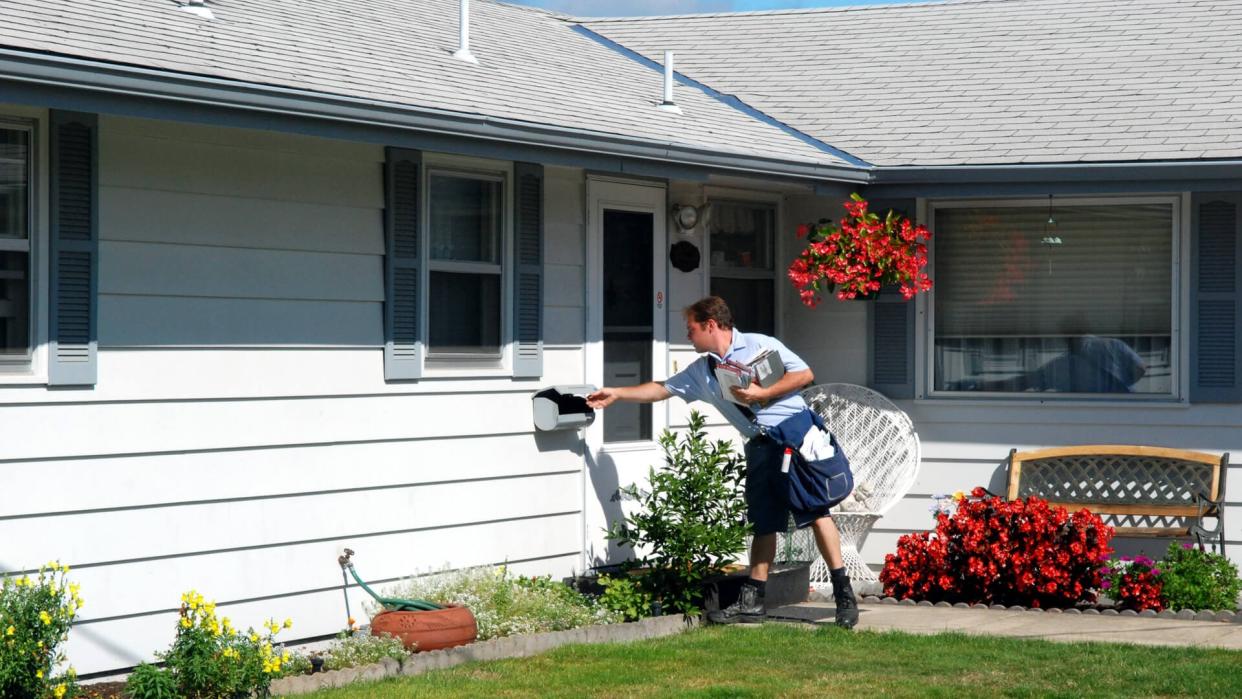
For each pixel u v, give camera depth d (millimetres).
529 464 9180
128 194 7102
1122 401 10648
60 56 6164
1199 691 6750
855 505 10391
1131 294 10742
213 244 7473
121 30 7035
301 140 7883
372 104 7324
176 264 7305
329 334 8031
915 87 12133
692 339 8656
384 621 7609
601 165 8727
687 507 8750
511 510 9062
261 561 7715
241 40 7730
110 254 7027
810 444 8367
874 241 10328
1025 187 10305
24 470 6707
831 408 10938
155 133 7211
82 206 6879
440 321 8664
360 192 8203
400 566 8406
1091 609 9078
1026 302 10977
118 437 7066
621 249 9906
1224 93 10969
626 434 9953
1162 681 6938
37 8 6887
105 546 7020
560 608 8398
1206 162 9766
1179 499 10445
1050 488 10766
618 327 9883
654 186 10133
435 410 8602
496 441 8969
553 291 9375
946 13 13734
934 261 11156
